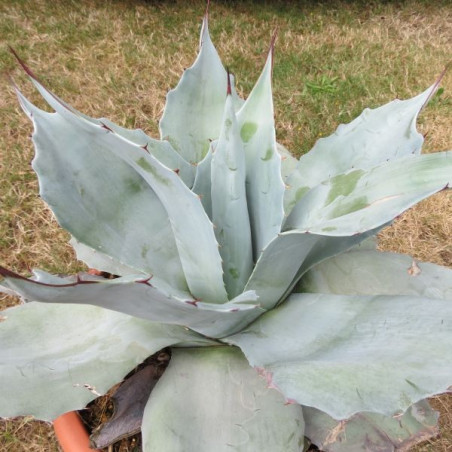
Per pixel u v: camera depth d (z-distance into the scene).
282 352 0.46
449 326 0.42
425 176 0.38
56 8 1.58
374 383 0.38
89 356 0.51
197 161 0.59
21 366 0.49
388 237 0.96
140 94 1.27
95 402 0.61
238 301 0.45
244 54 1.41
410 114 0.54
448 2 1.68
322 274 0.59
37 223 1.00
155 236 0.55
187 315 0.44
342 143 0.58
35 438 0.72
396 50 1.43
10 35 1.46
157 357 0.60
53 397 0.47
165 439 0.47
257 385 0.50
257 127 0.50
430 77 1.32
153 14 1.58
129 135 0.52
